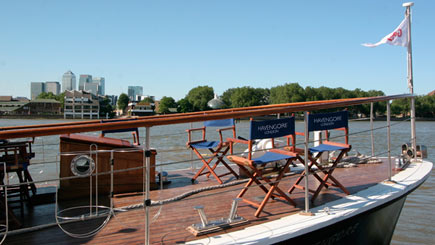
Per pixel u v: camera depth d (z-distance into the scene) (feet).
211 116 8.75
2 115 312.71
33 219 10.41
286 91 301.84
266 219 9.98
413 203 26.13
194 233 8.74
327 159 19.54
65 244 8.33
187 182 16.17
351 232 10.82
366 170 17.54
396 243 19.03
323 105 11.04
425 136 91.71
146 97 477.36
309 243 9.25
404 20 20.12
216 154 16.55
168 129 125.70
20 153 11.92
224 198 12.82
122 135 84.12
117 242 8.37
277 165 18.02
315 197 11.67
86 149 13.04
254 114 9.59
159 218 10.34
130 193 13.46
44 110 367.04
